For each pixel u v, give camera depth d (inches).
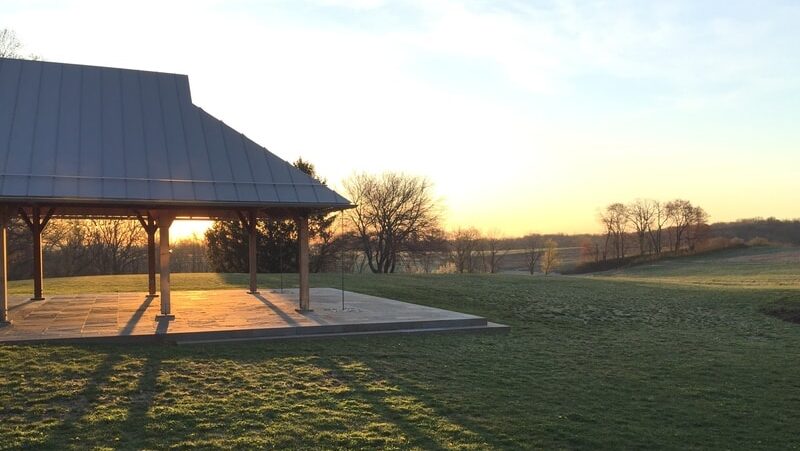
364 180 2020.2
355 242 2017.7
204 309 562.6
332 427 262.8
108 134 477.7
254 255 736.3
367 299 685.3
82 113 485.1
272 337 444.1
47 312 537.0
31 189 415.8
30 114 468.1
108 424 255.4
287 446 239.5
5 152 434.3
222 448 234.5
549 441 257.0
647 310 791.7
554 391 342.0
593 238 3297.2
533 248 2945.4
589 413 302.2
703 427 288.5
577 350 481.1
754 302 868.6
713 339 586.9
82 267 1916.8
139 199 442.9
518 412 296.0
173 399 291.9
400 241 2018.9
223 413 274.7
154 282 704.4
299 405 289.9
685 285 1152.8
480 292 893.2
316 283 956.6
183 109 522.9
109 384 309.6
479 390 333.1
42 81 496.4
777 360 473.4
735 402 337.4
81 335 407.5
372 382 336.5
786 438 275.9
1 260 453.7
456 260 2524.6
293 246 1631.4
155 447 233.1
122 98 510.3
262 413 277.0
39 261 661.3
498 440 255.8
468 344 466.3
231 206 476.4
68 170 439.2
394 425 267.9
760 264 2198.6
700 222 3152.1
